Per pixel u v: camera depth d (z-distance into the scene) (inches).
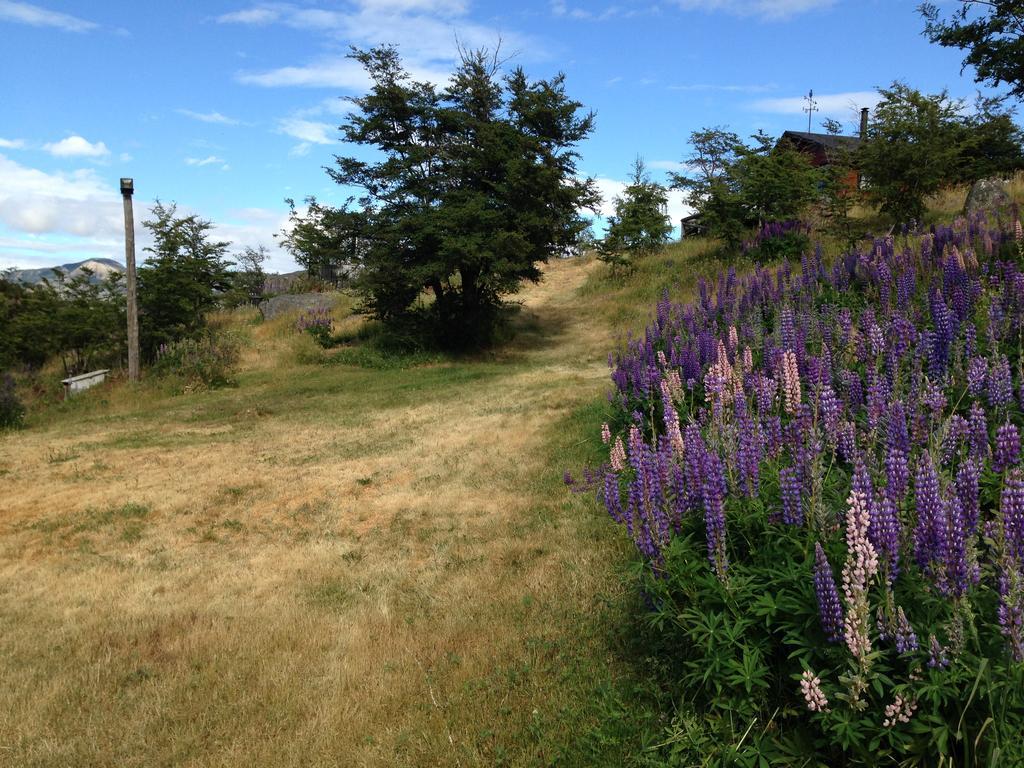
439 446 443.5
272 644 224.2
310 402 639.8
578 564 251.8
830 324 293.6
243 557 303.0
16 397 651.5
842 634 120.0
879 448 181.3
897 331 252.4
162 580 283.0
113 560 305.1
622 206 1184.2
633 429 207.0
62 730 185.9
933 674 111.3
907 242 486.6
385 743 170.6
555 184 850.1
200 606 257.8
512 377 674.2
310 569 285.0
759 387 229.6
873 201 765.9
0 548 323.3
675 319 456.1
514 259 833.5
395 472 401.1
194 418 598.2
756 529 161.3
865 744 122.2
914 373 222.7
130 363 789.9
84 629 243.4
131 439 522.6
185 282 919.7
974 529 126.9
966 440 174.4
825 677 131.8
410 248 848.3
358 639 222.8
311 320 1014.4
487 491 352.8
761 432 191.6
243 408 630.5
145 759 172.9
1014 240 368.5
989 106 920.3
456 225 809.5
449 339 887.1
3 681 211.9
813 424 183.0
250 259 1464.1
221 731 180.9
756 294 407.5
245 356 904.9
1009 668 108.3
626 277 1131.9
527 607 228.7
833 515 144.1
